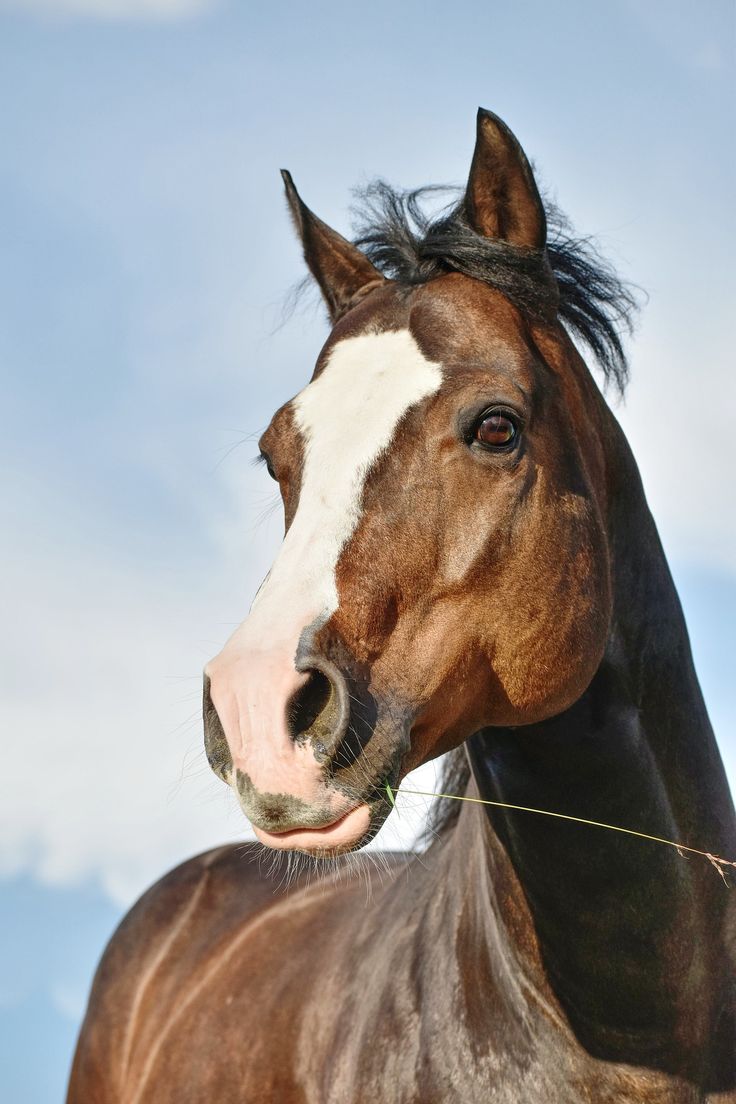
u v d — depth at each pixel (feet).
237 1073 11.51
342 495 7.84
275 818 7.04
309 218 10.48
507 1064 8.64
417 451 8.02
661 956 8.37
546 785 8.66
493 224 9.34
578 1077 8.45
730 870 8.98
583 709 8.61
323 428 8.14
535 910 8.59
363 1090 9.42
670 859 8.50
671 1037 8.39
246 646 7.32
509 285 8.98
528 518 8.23
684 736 8.99
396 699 7.70
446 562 7.97
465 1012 8.96
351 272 10.41
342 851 7.28
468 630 8.06
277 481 8.92
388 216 9.92
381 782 7.46
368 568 7.72
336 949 11.44
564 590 8.34
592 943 8.39
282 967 12.16
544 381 8.71
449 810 11.01
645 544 9.46
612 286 10.14
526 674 8.28
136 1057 13.85
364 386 8.25
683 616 9.64
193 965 13.93
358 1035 9.84
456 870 9.79
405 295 8.93
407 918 10.34
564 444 8.69
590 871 8.41
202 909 14.80
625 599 9.12
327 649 7.41
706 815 8.93
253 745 7.06
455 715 8.17
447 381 8.20
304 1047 10.82
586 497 8.74
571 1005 8.47
